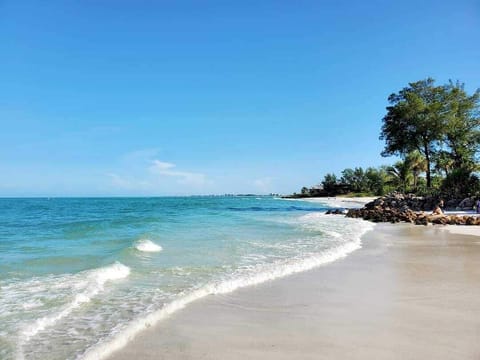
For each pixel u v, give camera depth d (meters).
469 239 17.70
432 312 6.72
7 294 7.91
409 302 7.36
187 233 20.12
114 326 6.10
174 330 5.95
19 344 5.42
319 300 7.58
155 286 8.64
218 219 32.28
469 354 4.94
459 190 40.66
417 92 45.66
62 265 11.24
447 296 7.78
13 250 14.22
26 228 23.42
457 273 10.06
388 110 45.59
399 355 4.92
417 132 42.78
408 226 25.05
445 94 43.78
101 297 7.74
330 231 20.91
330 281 9.21
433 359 4.79
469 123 43.12
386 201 42.62
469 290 8.26
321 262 11.67
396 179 81.06
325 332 5.80
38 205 73.06
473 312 6.71
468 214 32.06
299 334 5.73
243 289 8.48
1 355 5.07
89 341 5.51
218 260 11.95
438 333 5.69
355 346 5.24
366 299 7.61
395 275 9.84
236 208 59.28
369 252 13.74
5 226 24.75
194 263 11.43
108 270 10.02
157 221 29.56
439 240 17.33
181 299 7.55
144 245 14.61
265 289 8.48
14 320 6.39
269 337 5.63
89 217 35.06
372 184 124.06
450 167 46.75
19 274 9.90
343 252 13.60
